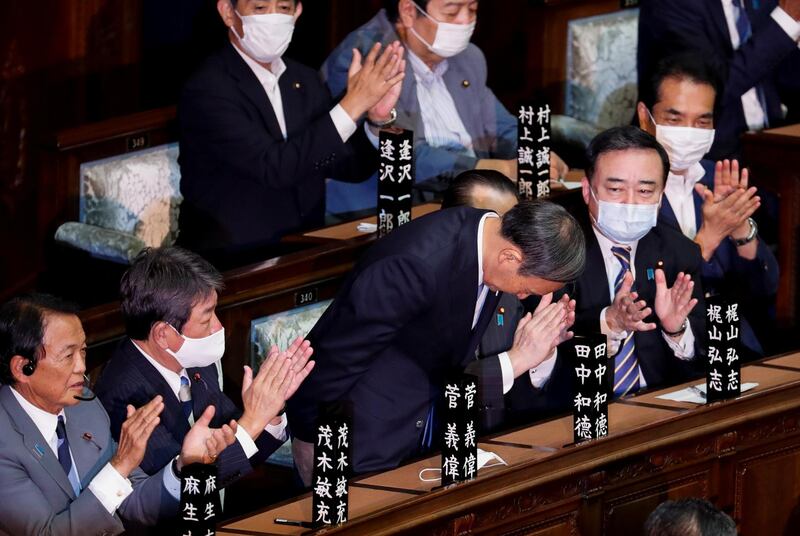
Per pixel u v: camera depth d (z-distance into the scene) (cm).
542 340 1575
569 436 1575
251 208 2084
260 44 2041
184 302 1427
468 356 1541
